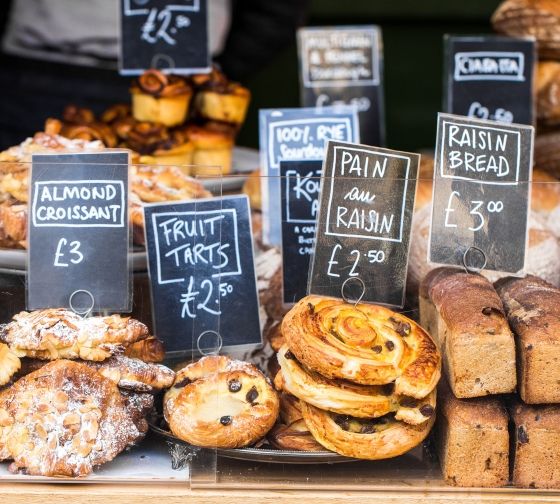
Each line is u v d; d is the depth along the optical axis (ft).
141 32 6.66
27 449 4.12
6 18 9.16
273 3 8.77
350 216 4.43
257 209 4.63
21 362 4.26
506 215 4.53
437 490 4.20
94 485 4.14
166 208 4.46
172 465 4.25
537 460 4.14
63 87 8.90
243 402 4.23
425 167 5.88
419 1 12.34
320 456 4.17
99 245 4.41
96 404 4.14
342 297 4.44
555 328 4.10
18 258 4.40
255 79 12.69
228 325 4.57
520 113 6.59
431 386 4.05
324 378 4.09
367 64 8.00
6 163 4.44
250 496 4.12
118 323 4.28
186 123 6.85
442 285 4.40
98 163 4.41
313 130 5.72
